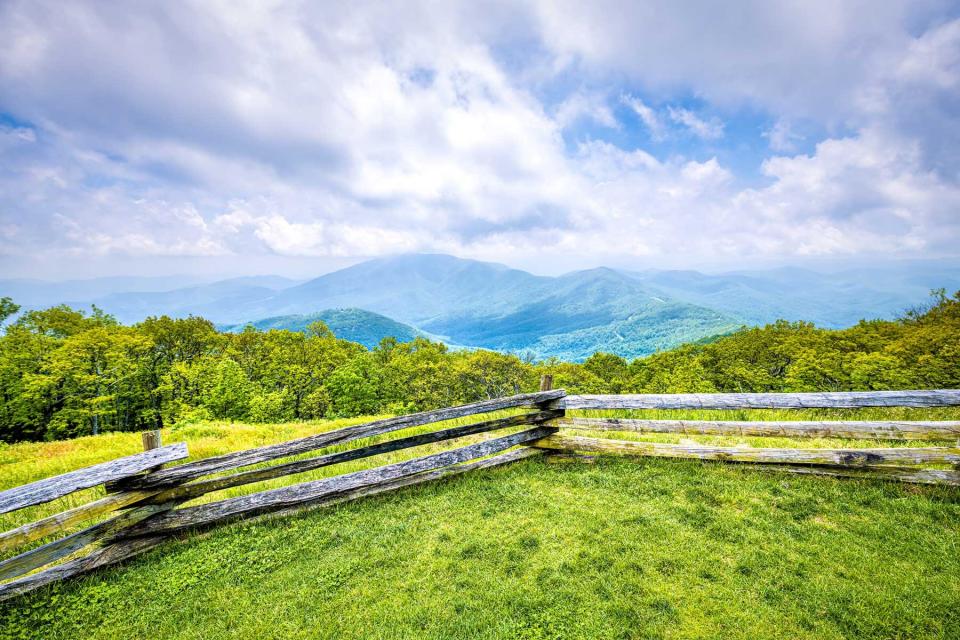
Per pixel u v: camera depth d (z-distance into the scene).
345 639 3.97
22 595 4.76
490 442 7.40
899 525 5.02
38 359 43.12
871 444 7.43
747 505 5.66
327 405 56.12
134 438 15.47
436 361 82.00
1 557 5.87
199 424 17.09
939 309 68.12
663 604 4.07
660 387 76.38
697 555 4.74
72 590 4.92
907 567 4.34
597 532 5.30
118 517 5.42
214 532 5.87
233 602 4.59
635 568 4.60
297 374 58.62
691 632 3.75
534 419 7.77
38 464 11.46
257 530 5.88
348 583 4.76
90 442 15.06
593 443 7.40
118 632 4.28
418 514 6.07
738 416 9.99
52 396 43.12
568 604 4.17
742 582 4.29
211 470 5.90
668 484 6.32
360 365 60.38
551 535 5.31
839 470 6.20
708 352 83.94
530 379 79.06
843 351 61.47
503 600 4.28
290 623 4.21
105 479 5.12
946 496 5.45
